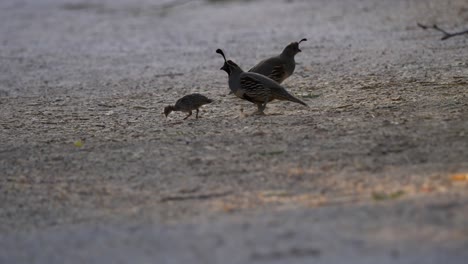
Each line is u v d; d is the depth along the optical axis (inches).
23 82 877.2
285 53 652.7
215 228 352.5
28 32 1286.9
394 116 562.6
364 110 593.0
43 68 967.6
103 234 358.6
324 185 420.5
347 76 773.3
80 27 1323.8
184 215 383.6
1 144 560.7
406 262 297.0
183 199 414.9
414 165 443.5
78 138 569.3
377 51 922.7
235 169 460.8
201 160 482.9
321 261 303.7
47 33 1270.9
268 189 421.1
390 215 348.8
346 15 1268.5
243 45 1061.8
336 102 639.1
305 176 438.9
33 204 425.1
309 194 406.3
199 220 370.6
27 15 1485.0
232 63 596.4
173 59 987.9
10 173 483.8
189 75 865.5
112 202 419.2
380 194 391.9
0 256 337.1
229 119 599.2
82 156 512.4
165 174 461.7
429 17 1170.0
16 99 772.6
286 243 324.8
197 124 586.9
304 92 699.4
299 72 823.7
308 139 512.7
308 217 358.0
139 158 497.4
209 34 1180.5
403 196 382.9
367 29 1112.2
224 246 326.6
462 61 804.6
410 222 337.1
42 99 764.6
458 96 622.8
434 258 299.0
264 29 1192.8
